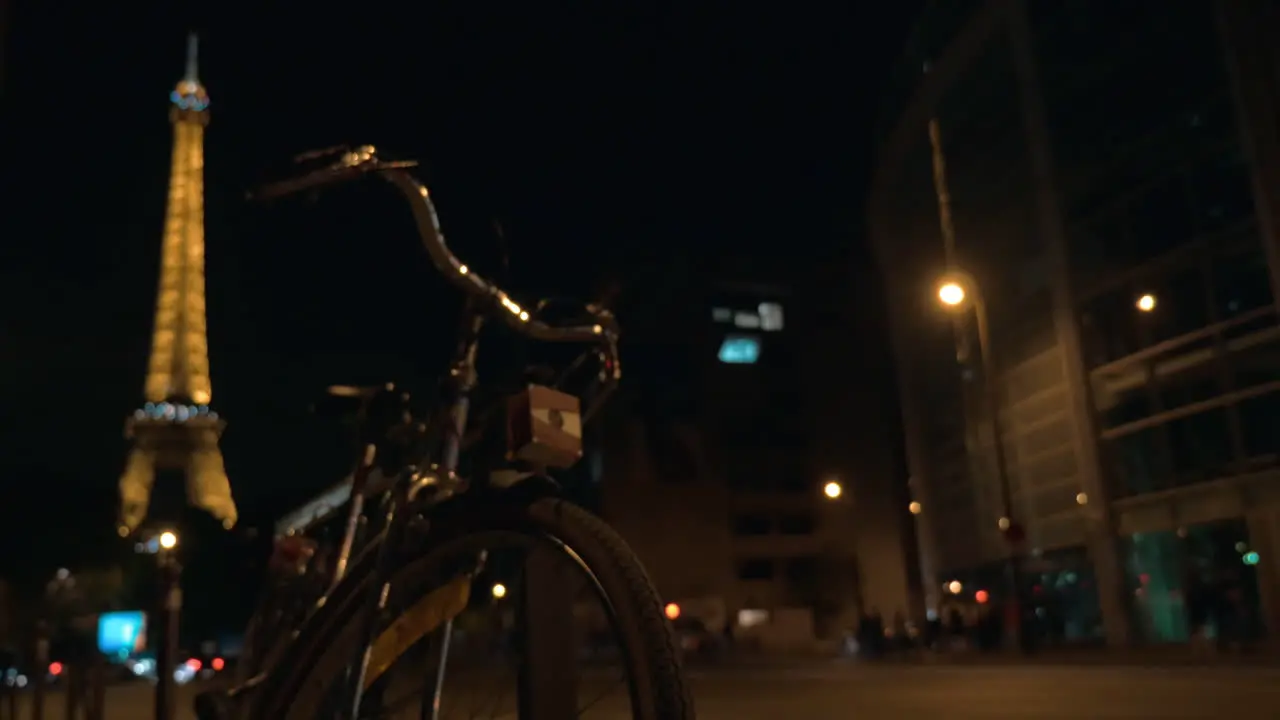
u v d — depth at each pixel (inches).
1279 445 952.9
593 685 104.6
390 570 88.4
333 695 92.8
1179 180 1064.2
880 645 1489.9
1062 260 1227.2
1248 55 969.5
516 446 84.5
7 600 456.1
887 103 1856.5
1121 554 1154.0
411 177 99.4
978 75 1419.8
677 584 2731.3
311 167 97.9
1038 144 1262.3
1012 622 1170.6
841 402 3006.9
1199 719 424.2
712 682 847.1
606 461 2755.9
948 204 1513.3
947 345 1569.9
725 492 2834.6
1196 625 955.3
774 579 2849.4
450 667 98.1
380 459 113.3
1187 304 1061.8
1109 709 475.5
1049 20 1245.7
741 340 2962.6
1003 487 1120.2
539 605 89.4
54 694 637.3
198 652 345.4
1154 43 1090.1
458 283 96.3
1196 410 1048.2
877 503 2967.5
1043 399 1289.4
